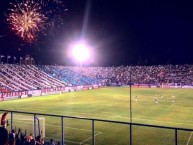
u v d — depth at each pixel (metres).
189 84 99.44
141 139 26.75
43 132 25.97
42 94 74.88
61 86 88.56
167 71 117.94
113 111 44.25
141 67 126.06
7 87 70.00
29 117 35.25
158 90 89.25
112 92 83.00
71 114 41.25
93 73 123.94
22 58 117.88
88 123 33.97
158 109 46.34
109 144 25.08
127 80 115.31
